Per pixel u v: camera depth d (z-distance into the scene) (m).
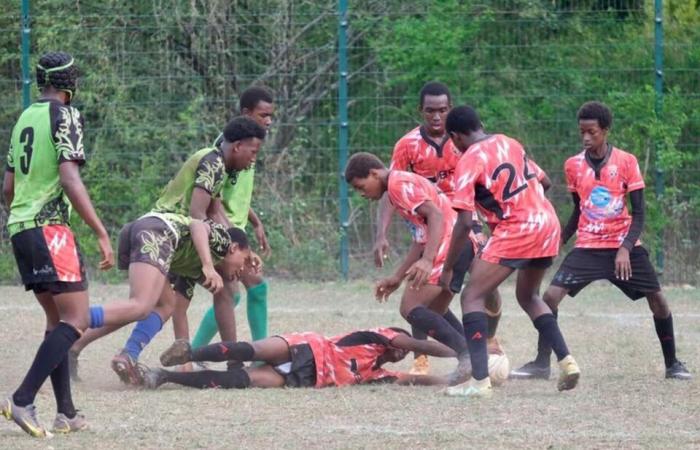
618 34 40.25
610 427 17.25
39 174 16.55
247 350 20.45
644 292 21.98
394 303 34.12
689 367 23.33
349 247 39.75
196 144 40.22
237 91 40.94
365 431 16.91
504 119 40.22
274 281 38.91
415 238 21.34
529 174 19.89
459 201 19.34
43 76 16.92
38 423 16.48
